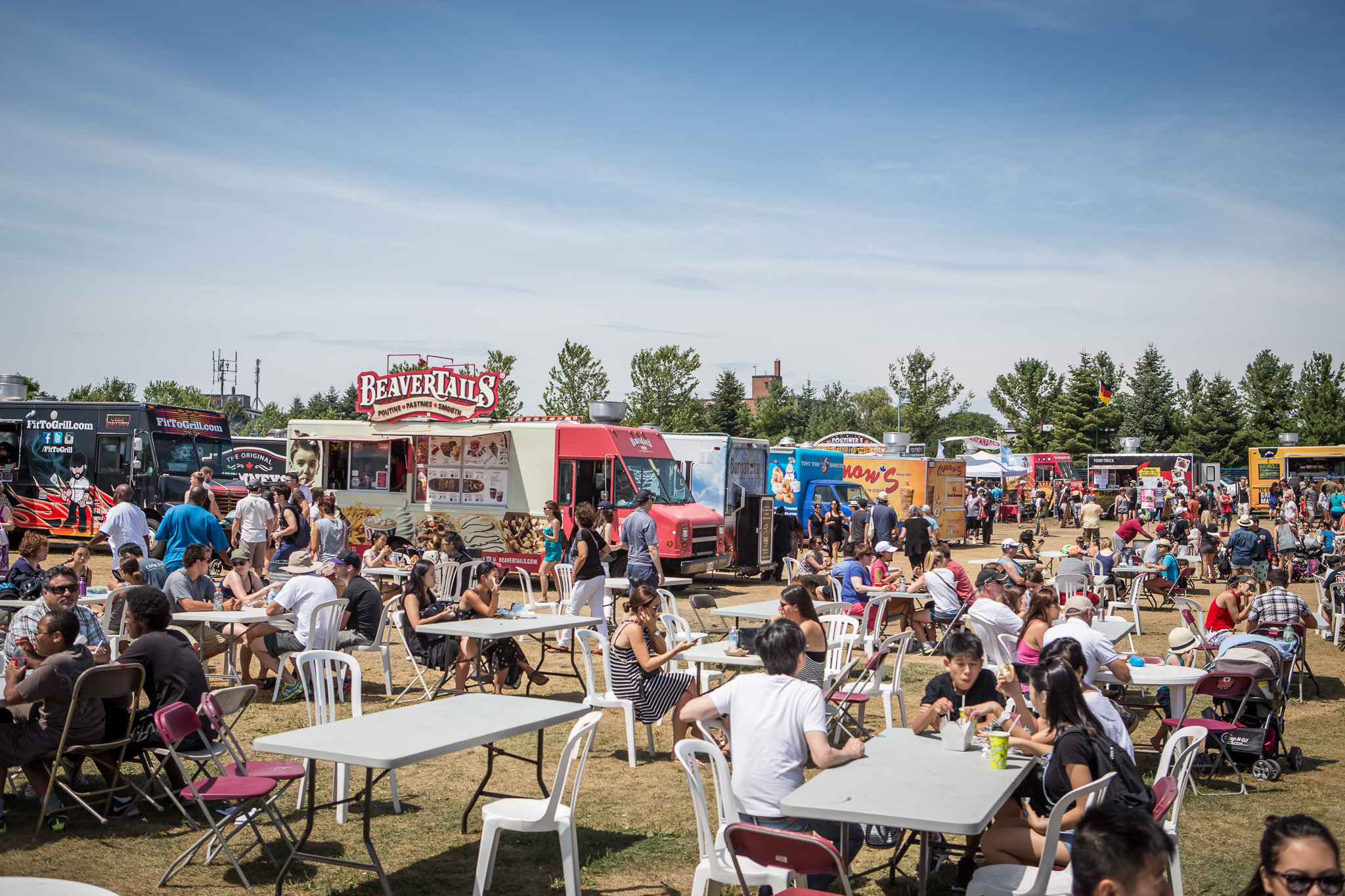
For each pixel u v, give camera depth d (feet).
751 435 221.46
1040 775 15.43
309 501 61.87
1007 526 139.95
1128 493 135.95
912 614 43.19
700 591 60.29
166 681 19.84
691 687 24.39
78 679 18.11
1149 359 239.91
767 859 12.20
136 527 43.39
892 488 95.09
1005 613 29.55
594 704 24.43
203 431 70.54
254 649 29.84
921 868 14.75
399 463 61.00
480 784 22.26
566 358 145.18
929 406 198.59
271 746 15.11
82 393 208.23
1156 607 58.13
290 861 15.81
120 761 19.19
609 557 53.16
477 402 58.75
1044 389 232.94
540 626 28.58
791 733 14.87
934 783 13.91
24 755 18.51
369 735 15.80
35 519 68.59
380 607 31.89
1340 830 20.30
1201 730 17.04
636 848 18.67
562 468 57.11
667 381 161.68
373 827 19.58
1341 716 31.17
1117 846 9.32
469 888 16.67
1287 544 73.92
